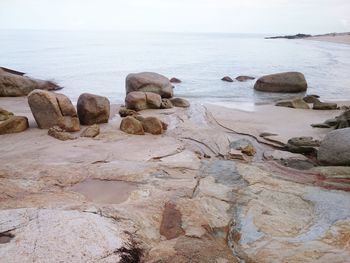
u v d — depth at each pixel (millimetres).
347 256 3779
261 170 6949
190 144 9484
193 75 27062
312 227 4562
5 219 4031
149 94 14219
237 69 31188
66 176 6301
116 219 4289
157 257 3656
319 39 107812
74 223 3984
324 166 7363
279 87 20125
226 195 5594
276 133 10484
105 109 11633
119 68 30297
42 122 10469
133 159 7848
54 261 3303
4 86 16844
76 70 28391
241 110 14312
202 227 4512
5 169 6605
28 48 54438
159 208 4949
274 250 3994
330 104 14383
